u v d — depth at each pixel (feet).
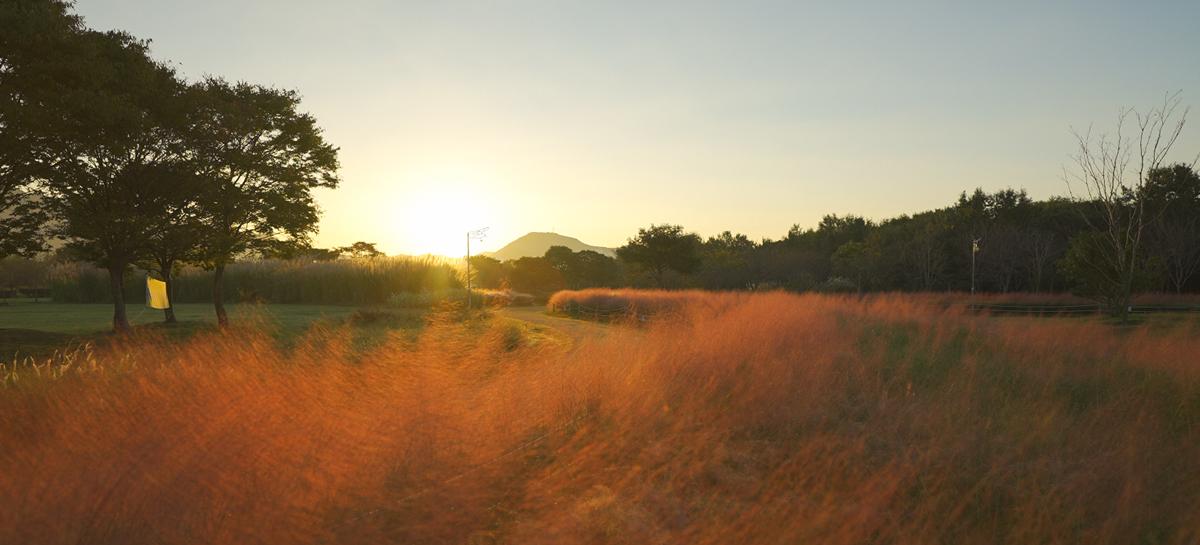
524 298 154.71
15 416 20.97
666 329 34.94
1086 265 69.00
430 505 15.44
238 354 26.00
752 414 23.27
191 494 15.60
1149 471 17.12
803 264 191.72
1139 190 56.24
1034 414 22.04
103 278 160.15
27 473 16.56
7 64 56.39
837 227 271.90
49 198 74.49
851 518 14.85
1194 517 14.65
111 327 82.74
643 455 19.35
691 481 17.60
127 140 71.36
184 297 151.23
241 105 88.43
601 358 29.25
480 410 22.06
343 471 17.03
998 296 98.32
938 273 166.50
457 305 44.21
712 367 27.43
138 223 74.08
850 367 29.27
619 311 84.43
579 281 227.61
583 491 16.90
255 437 18.67
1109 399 24.03
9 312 117.08
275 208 90.89
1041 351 32.24
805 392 25.08
